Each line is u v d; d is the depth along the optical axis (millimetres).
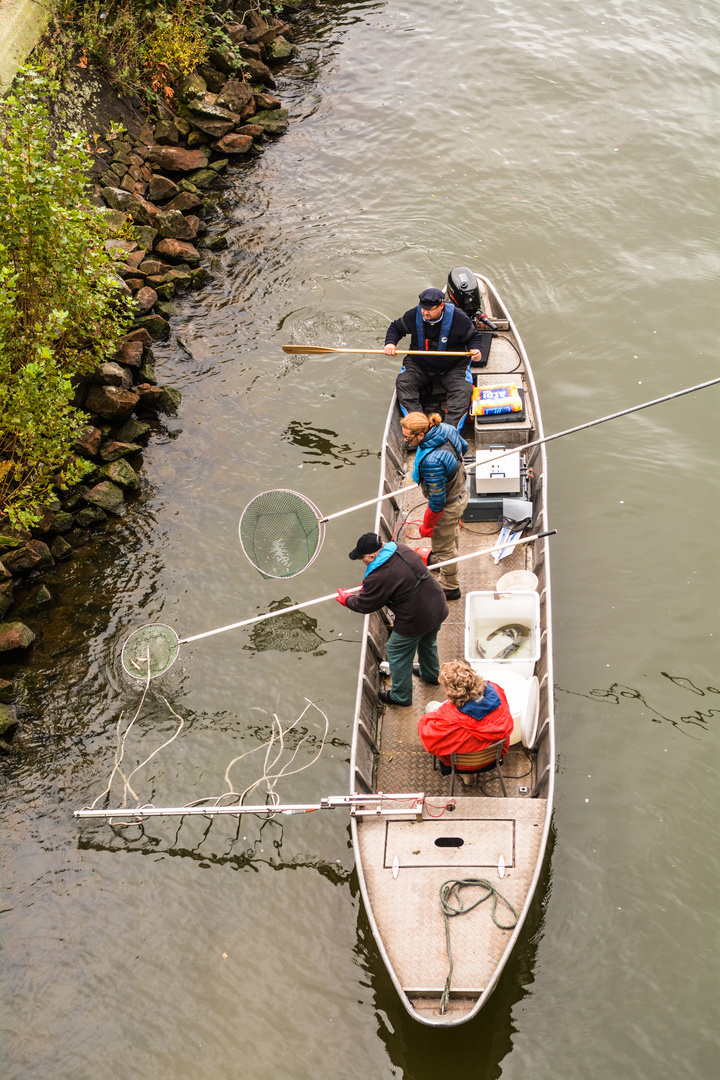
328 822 6523
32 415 7672
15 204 7785
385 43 15242
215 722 7199
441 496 6512
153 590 8117
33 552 8117
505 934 5137
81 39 12219
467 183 12555
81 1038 5551
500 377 8594
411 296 10984
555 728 6902
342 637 7711
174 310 10859
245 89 13469
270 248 11750
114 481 8867
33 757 7023
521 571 7176
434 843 5590
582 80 14125
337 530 8461
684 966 5605
